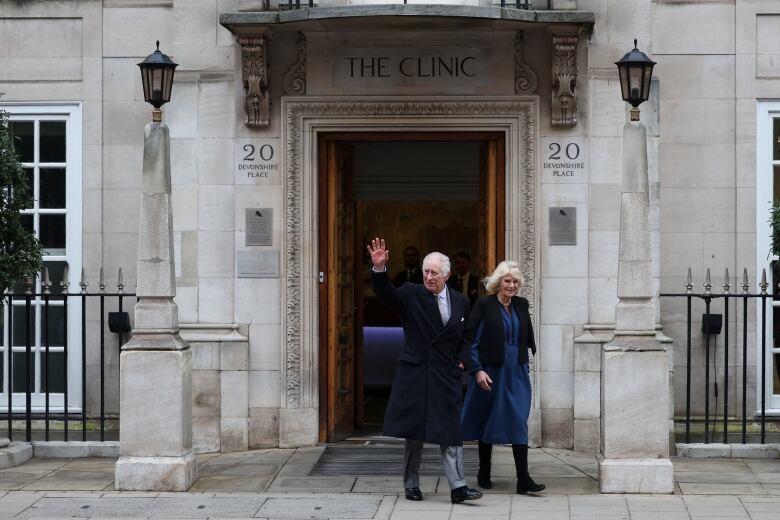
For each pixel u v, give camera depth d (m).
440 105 11.73
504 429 9.83
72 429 12.82
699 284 12.78
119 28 12.96
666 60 12.80
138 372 10.02
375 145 15.38
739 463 11.02
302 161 11.88
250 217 11.90
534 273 11.72
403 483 10.03
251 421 11.89
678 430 12.67
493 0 12.07
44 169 13.07
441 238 17.44
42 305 13.05
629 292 9.87
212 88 11.92
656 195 11.65
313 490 10.08
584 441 11.62
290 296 11.85
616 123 11.71
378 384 16.69
